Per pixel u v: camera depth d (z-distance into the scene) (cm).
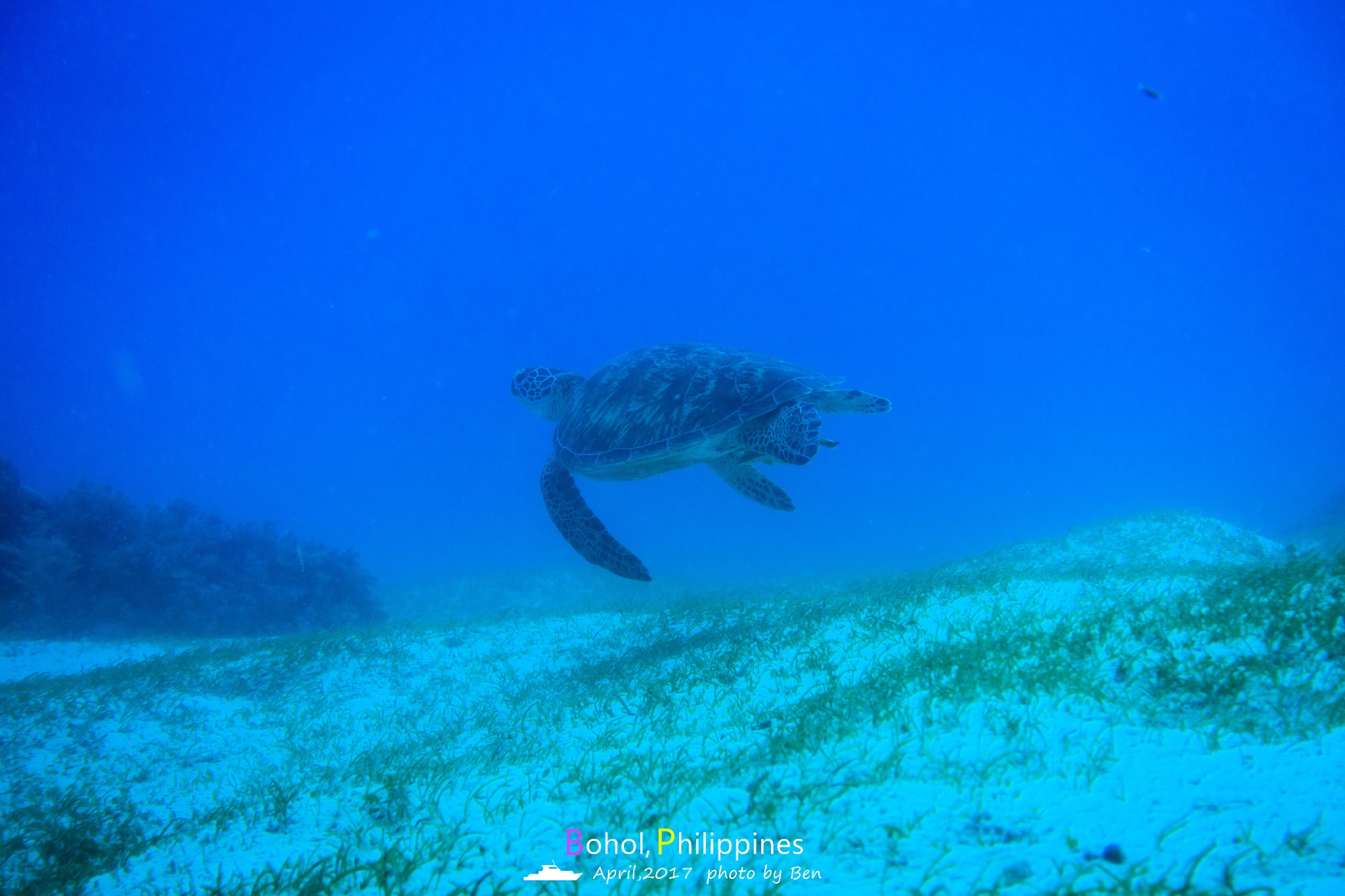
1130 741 309
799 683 568
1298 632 376
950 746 337
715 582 2383
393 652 1055
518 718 696
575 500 881
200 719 836
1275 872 201
